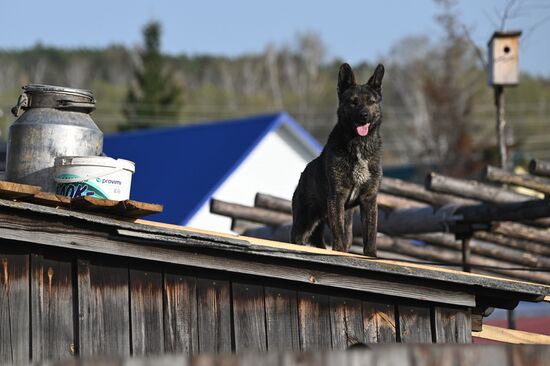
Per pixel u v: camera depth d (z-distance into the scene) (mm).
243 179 34594
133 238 8180
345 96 12727
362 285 9273
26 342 7945
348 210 13359
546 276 18172
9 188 7578
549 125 84750
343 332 9320
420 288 9570
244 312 8891
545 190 16156
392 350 7273
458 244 17734
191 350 8570
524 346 7586
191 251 8531
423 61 80938
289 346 9016
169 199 32469
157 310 8508
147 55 75125
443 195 16250
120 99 102062
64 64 130500
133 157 35844
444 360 7379
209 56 135500
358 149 12562
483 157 55562
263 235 18344
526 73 110562
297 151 36812
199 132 35969
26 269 8070
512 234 16516
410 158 71875
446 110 61562
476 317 10352
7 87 119250
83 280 8234
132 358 6898
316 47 113875
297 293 9180
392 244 17766
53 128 9625
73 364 6844
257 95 110938
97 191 9125
